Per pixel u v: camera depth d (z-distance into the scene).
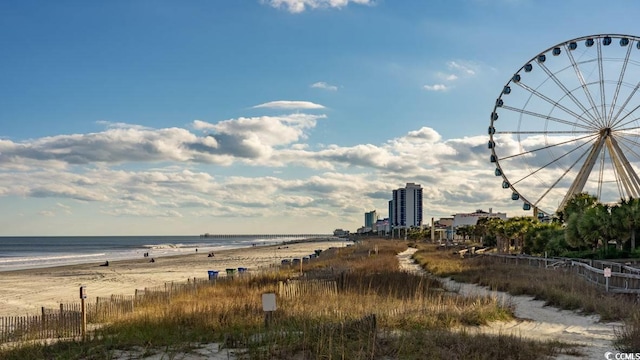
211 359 14.31
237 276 46.88
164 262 100.69
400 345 14.97
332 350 14.38
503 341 15.66
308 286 30.00
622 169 59.75
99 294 46.19
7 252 174.50
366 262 60.28
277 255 126.50
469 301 24.80
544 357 14.64
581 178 63.00
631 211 52.41
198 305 23.39
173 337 16.83
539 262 49.53
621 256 52.69
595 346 16.33
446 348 15.13
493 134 66.38
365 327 16.38
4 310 36.28
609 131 60.06
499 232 90.19
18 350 15.99
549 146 63.03
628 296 25.53
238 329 18.22
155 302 27.81
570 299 25.05
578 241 57.31
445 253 82.62
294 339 15.54
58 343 16.88
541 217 89.44
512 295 30.22
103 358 14.59
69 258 123.88
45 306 38.28
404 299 25.73
